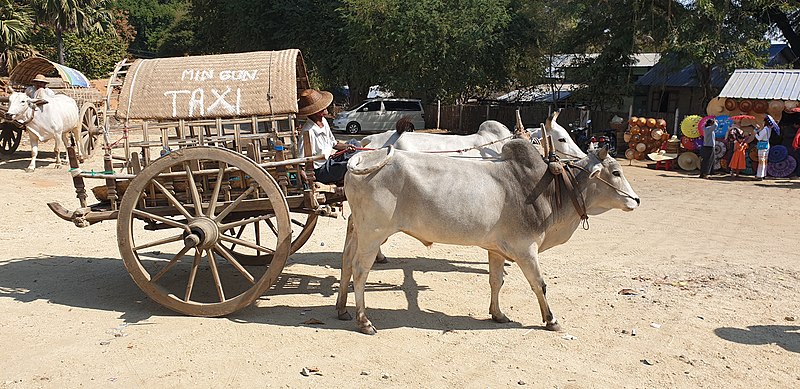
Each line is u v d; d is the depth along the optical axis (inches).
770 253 349.1
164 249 352.2
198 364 197.3
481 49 1113.4
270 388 182.7
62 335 219.5
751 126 674.8
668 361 206.2
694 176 684.7
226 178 243.1
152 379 186.7
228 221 264.2
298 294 277.0
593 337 226.8
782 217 456.4
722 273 306.8
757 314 250.8
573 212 238.8
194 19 1440.7
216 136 243.3
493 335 228.4
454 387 185.9
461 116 1244.5
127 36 1902.1
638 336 227.6
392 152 225.5
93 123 699.4
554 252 350.6
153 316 241.0
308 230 272.8
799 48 983.6
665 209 486.0
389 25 1053.2
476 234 226.4
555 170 231.3
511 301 269.7
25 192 503.5
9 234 377.1
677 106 1100.5
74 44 1289.4
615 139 889.5
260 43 1244.5
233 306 239.1
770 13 924.6
